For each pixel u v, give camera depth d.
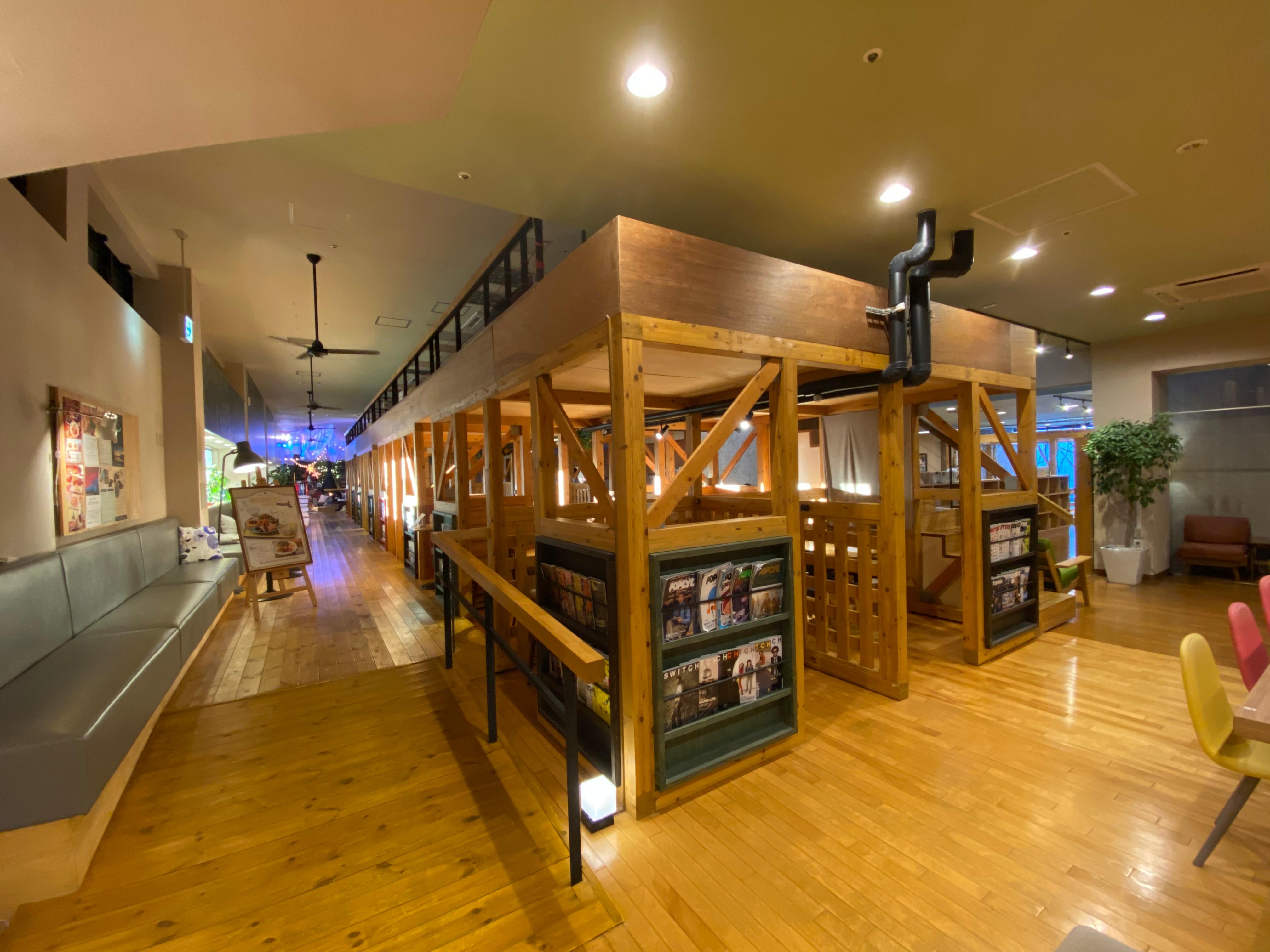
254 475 10.58
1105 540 6.83
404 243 5.30
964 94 2.35
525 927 1.69
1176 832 2.09
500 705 3.28
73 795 1.84
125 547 3.96
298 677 3.72
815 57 2.13
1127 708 3.14
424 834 2.13
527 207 3.36
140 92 1.39
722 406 4.27
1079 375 7.76
